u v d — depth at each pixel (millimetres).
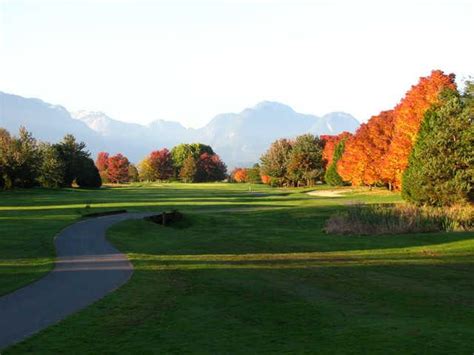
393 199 53969
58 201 55750
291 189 92625
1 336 10844
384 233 29438
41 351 9906
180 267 19203
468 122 35875
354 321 12031
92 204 51938
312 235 29844
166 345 10266
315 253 23328
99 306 13336
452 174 36125
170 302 13852
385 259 21281
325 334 10938
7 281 16297
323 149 106938
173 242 27188
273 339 10633
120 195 71375
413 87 51281
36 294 14664
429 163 36312
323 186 95125
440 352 9680
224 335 10945
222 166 166250
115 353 9789
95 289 15328
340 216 33719
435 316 12555
